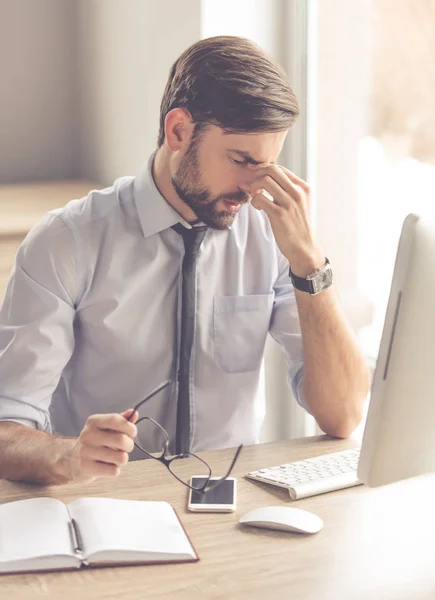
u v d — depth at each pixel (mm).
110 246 2102
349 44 2816
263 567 1498
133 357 2146
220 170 1947
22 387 1986
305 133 2920
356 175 2863
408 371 1447
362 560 1523
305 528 1599
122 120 3432
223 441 2264
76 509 1639
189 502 1703
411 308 1417
